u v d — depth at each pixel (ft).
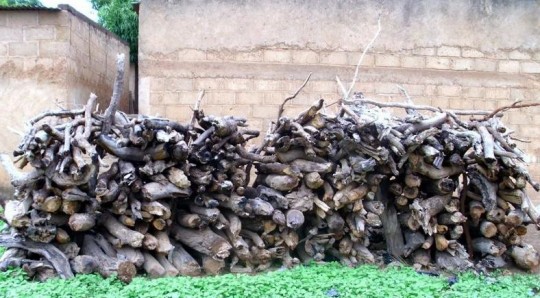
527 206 19.24
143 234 17.34
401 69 31.78
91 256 16.90
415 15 31.91
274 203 18.80
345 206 18.99
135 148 17.19
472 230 20.68
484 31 32.53
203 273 18.26
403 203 19.72
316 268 18.22
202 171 17.76
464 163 19.62
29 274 16.29
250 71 30.63
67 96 29.17
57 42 28.94
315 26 31.07
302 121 18.79
